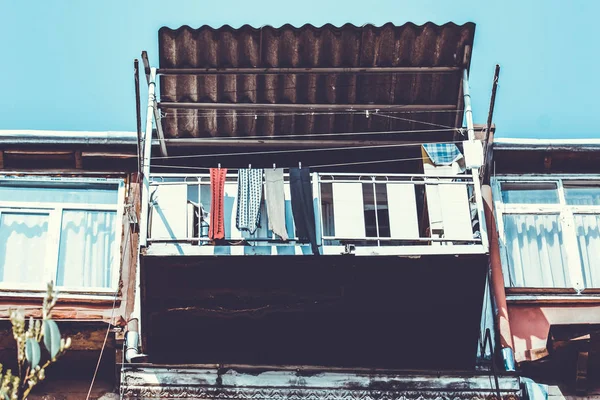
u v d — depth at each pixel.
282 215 13.28
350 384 13.02
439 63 14.72
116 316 13.92
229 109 14.95
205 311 13.45
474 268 13.22
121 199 14.83
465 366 13.90
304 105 15.01
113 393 13.29
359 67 14.67
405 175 13.74
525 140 15.17
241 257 13.03
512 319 14.26
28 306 13.86
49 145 14.83
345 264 13.13
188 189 14.16
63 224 14.59
